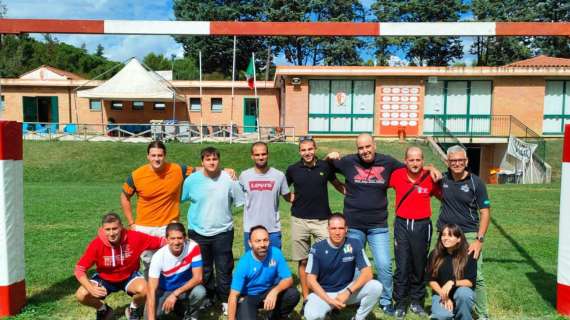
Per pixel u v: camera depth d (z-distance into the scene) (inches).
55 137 805.2
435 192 177.9
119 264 167.5
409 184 175.6
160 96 832.3
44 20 195.8
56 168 624.4
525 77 820.0
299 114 826.2
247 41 1697.8
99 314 168.9
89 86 1011.3
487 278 217.3
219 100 1016.9
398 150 722.8
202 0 1683.1
